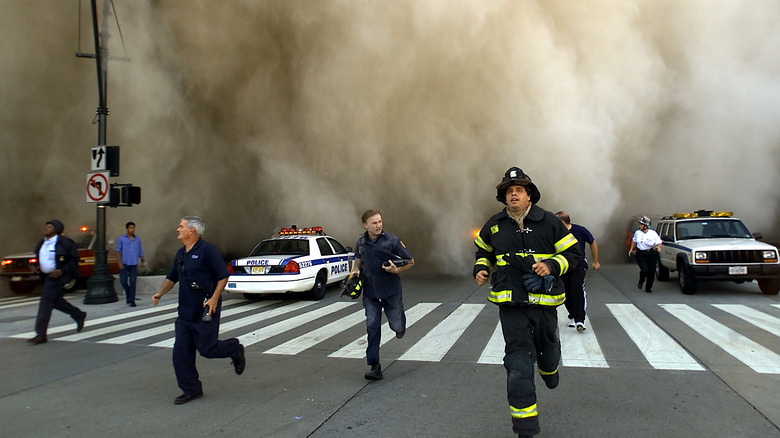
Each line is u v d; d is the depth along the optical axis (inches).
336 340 260.1
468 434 138.4
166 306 396.5
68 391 182.4
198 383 172.9
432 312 335.0
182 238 170.7
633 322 281.1
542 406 157.4
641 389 170.7
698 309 318.3
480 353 226.2
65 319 337.4
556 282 130.7
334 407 161.8
